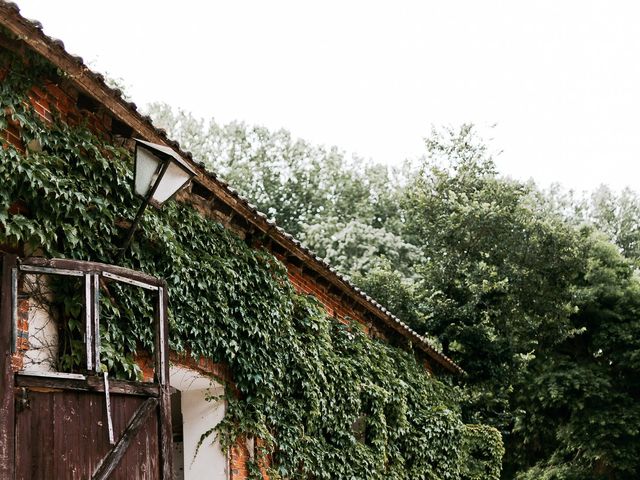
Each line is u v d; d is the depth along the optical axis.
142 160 7.48
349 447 12.15
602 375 25.89
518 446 27.88
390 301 23.73
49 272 6.81
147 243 8.64
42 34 7.14
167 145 8.92
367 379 13.16
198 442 9.91
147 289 7.66
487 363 22.11
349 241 33.94
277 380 10.58
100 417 6.79
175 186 7.71
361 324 14.25
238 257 10.26
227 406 9.98
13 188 7.07
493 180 25.12
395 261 33.81
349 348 13.02
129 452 6.91
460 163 25.95
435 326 22.72
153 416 7.23
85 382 6.71
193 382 9.75
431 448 15.07
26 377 6.36
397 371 14.73
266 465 10.39
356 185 38.44
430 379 16.31
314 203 38.22
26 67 7.43
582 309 26.53
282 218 37.84
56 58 7.41
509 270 23.48
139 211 7.75
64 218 7.58
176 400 11.60
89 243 7.75
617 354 26.16
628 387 26.25
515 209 24.58
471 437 17.72
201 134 39.28
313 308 11.78
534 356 25.05
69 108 7.99
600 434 25.19
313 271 12.27
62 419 6.51
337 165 39.31
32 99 7.56
